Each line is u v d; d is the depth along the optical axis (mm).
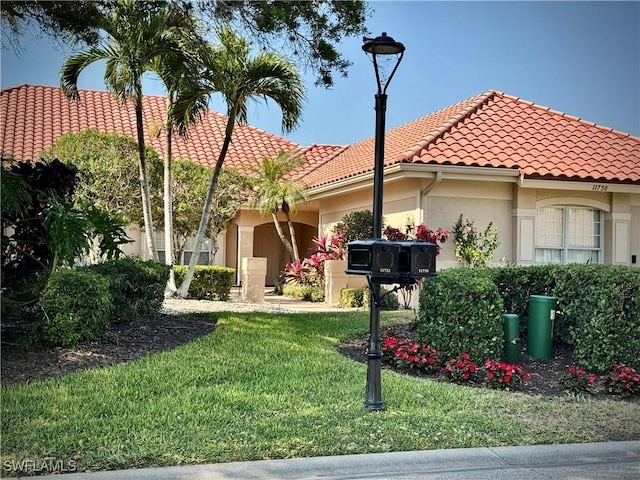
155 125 18953
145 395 7055
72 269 9609
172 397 7035
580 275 9672
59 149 18109
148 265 11625
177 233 19031
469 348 9102
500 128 16891
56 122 23359
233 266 24234
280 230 21469
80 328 8914
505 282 10508
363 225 17375
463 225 15266
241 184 19438
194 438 5852
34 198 10570
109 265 10859
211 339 9867
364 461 5559
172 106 14977
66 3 9992
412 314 13133
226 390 7398
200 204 18453
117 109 25031
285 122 14945
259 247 27406
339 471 5324
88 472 5051
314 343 10094
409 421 6617
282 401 7133
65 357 8406
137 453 5422
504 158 15297
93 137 17922
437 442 6094
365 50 6973
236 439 5883
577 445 6215
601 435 6551
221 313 12594
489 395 7926
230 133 15281
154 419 6301
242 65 14250
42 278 10047
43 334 8812
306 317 12539
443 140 15695
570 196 15984
